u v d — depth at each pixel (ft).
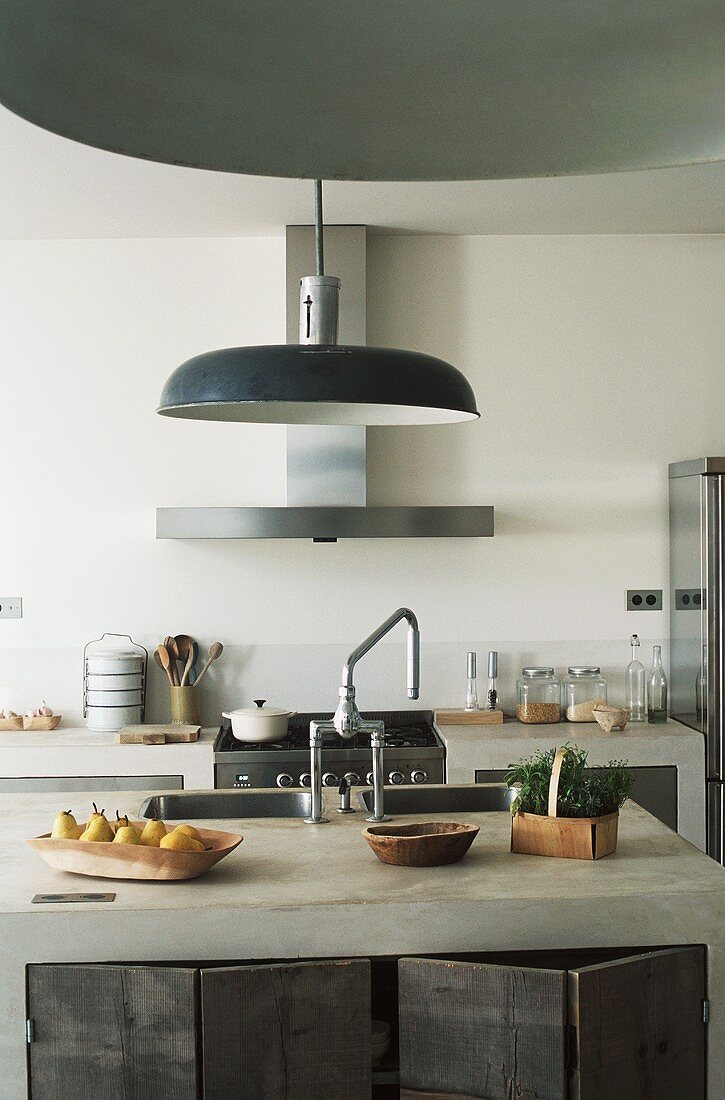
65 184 13.66
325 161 2.22
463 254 16.55
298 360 6.59
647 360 16.75
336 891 8.18
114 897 8.09
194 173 13.21
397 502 16.53
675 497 16.39
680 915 8.09
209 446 16.47
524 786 9.37
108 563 16.44
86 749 14.76
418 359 6.81
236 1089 7.75
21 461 16.38
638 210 15.24
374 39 2.04
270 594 16.49
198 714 16.20
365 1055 7.88
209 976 7.70
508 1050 7.76
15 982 7.84
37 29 1.83
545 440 16.67
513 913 7.98
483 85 2.16
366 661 16.55
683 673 16.10
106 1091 7.80
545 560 16.70
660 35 2.05
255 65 2.07
